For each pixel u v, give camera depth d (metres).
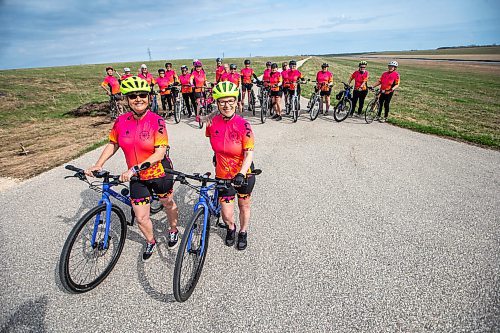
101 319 2.46
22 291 2.76
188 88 10.01
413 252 3.19
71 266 2.64
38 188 4.95
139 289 2.78
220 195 2.99
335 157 6.20
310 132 8.20
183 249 2.42
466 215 3.89
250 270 2.99
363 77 9.48
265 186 4.90
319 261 3.09
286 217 3.95
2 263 3.14
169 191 2.99
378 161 5.93
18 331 2.36
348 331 2.29
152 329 2.36
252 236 3.56
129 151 2.68
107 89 10.86
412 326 2.33
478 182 4.88
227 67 10.92
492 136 7.65
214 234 3.60
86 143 7.78
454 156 6.15
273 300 2.61
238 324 2.39
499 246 3.26
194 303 2.61
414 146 6.87
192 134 8.29
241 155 2.81
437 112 11.48
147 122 2.63
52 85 21.50
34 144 7.88
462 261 3.03
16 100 15.38
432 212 3.98
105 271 2.91
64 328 2.38
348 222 3.80
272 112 10.63
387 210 4.07
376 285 2.74
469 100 15.19
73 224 3.89
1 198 4.62
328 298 2.61
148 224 2.96
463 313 2.43
